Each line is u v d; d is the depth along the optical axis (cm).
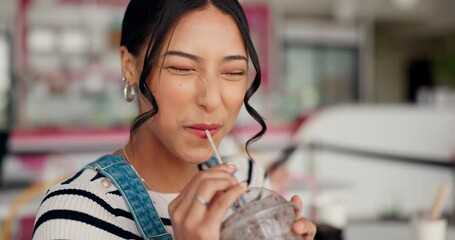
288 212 64
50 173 273
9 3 621
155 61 70
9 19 629
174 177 81
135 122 71
